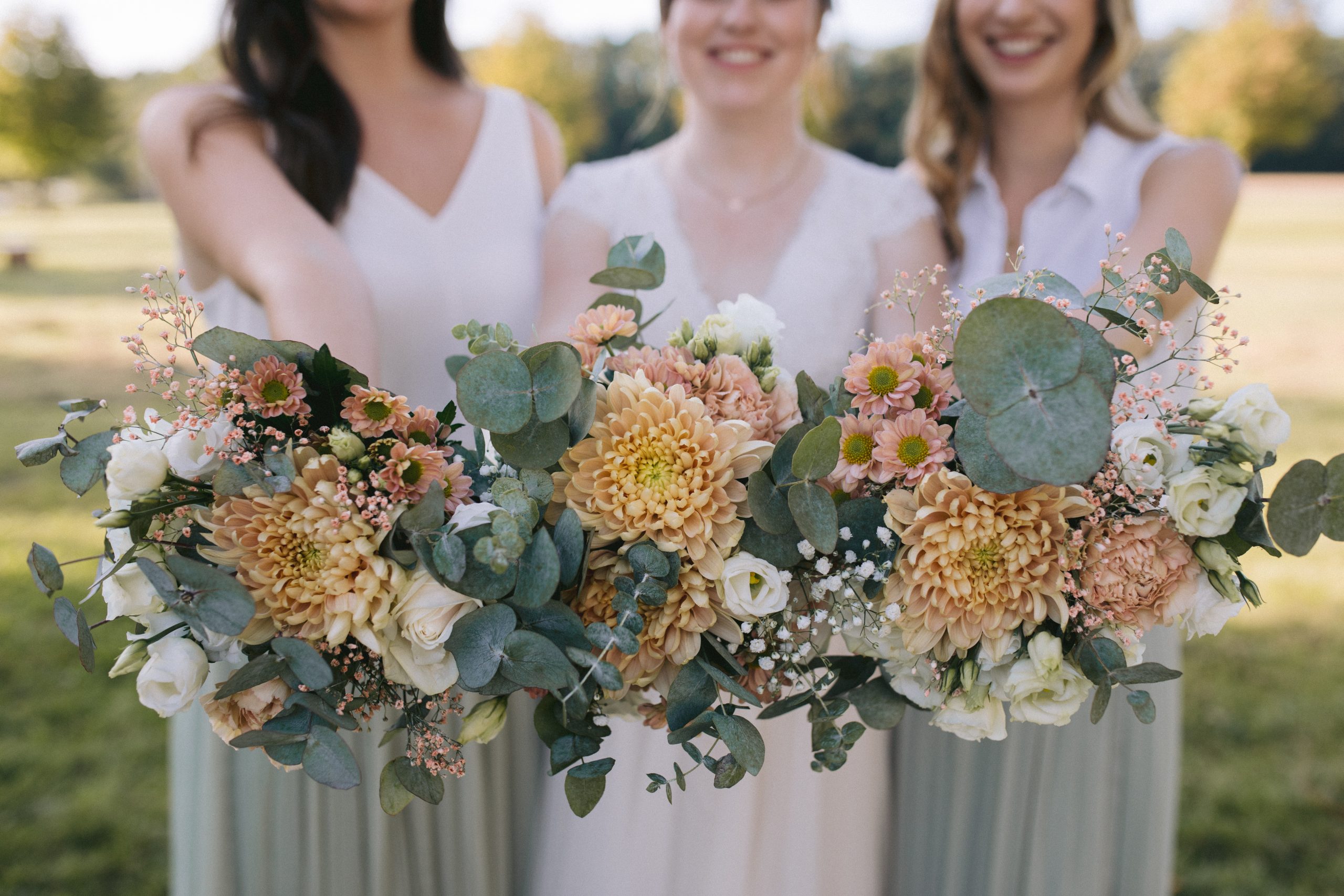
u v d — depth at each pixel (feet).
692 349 3.58
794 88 5.75
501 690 3.10
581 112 51.19
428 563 2.87
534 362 3.07
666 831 4.91
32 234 53.01
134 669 3.02
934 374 3.20
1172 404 3.20
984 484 2.94
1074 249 6.03
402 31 5.92
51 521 17.58
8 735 11.62
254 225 4.75
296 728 2.99
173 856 5.47
